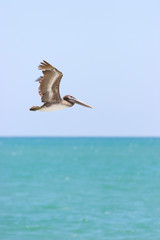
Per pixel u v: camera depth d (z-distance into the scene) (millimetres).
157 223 28688
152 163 87188
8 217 30703
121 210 33500
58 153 129875
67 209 33969
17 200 38188
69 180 55500
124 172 67688
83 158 104625
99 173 65938
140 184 50812
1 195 41281
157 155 118250
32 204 36156
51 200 38250
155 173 65312
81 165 82375
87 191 44531
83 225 28531
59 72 11070
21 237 25484
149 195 41156
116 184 51031
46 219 30109
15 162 89312
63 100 12031
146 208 34125
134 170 71062
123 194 42281
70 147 186375
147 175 62312
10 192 43469
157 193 42469
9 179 56562
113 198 39562
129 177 59594
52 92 11625
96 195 41562
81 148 175000
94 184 51031
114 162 90812
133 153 130750
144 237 25266
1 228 27500
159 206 34906
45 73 11047
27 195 41250
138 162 90250
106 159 100812
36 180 55406
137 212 32531
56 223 28953
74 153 130625
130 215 31484
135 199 38750
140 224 28500
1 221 29391
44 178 58094
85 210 33562
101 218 30516
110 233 26453
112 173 66000
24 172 67000
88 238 25266
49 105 11781
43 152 136000
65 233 26484
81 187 48062
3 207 34656
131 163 87438
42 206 35250
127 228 27609
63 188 46938
